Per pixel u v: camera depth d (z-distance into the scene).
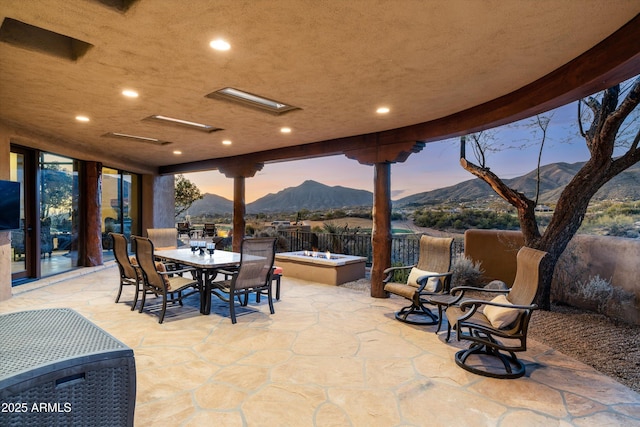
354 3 2.15
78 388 1.19
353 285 6.53
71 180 7.44
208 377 2.89
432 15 2.29
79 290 5.87
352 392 2.69
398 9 2.22
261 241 4.39
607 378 2.95
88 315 4.49
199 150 7.38
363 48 2.77
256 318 4.45
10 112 4.66
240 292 4.39
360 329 4.09
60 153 6.70
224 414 2.38
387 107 4.32
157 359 3.21
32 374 1.08
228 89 4.05
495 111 3.99
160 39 2.62
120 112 4.63
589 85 2.88
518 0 2.12
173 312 4.68
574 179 4.66
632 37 2.38
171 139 6.31
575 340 3.80
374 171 5.71
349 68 3.16
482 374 2.98
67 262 7.34
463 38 2.61
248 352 3.39
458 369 3.09
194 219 18.94
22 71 3.26
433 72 3.24
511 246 5.98
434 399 2.61
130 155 8.16
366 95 3.89
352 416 2.38
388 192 5.63
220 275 7.62
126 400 1.30
